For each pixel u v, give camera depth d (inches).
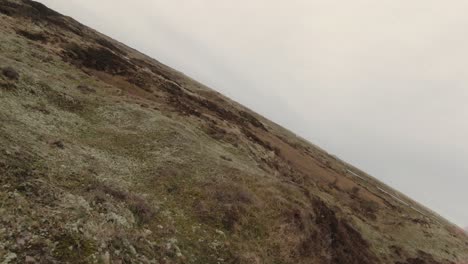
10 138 754.8
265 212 943.0
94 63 2011.6
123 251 565.3
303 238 925.8
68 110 1186.0
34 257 451.2
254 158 1571.1
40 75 1320.1
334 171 3304.6
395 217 2225.6
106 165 896.9
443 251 1920.5
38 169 685.9
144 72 2420.0
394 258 1471.5
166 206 824.3
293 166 2261.3
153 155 1057.5
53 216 536.7
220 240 782.5
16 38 1647.4
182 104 1996.8
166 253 655.1
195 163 1080.8
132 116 1310.3
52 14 2960.1
